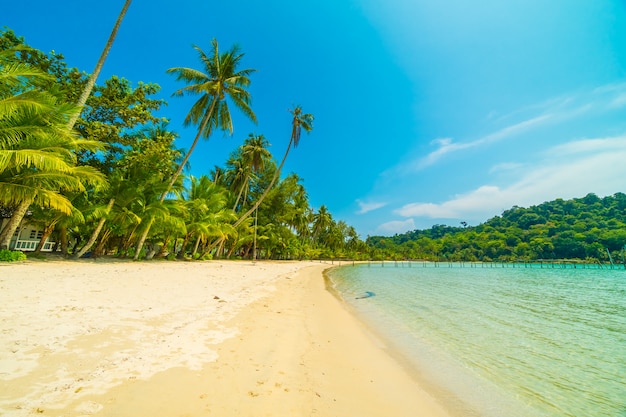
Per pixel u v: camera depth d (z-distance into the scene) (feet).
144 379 12.27
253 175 139.13
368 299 48.85
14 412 8.96
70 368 12.41
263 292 42.32
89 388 11.02
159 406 10.34
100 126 56.34
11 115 34.40
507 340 26.37
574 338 27.81
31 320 17.72
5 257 41.98
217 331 20.42
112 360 13.69
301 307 34.24
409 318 34.24
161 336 17.88
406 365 18.72
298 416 10.88
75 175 42.52
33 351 13.58
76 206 57.00
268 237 145.28
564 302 52.49
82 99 45.75
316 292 51.06
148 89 63.31
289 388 13.16
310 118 111.24
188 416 9.95
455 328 30.22
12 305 20.36
